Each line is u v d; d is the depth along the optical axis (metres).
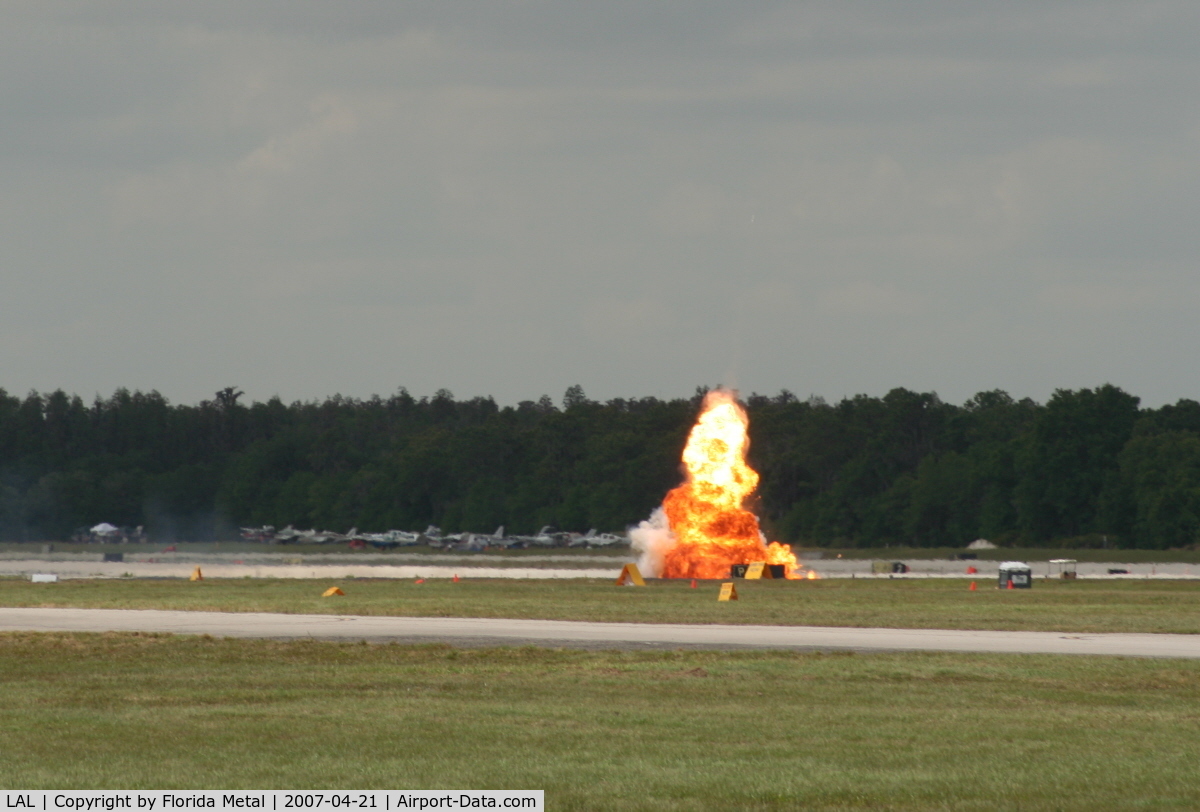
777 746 44.78
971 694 57.47
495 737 46.50
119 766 41.47
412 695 57.53
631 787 38.22
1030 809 35.62
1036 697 56.62
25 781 39.38
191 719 50.72
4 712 52.88
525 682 61.56
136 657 72.44
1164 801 36.53
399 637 83.56
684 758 42.62
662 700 55.75
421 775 40.03
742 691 58.34
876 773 40.22
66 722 50.00
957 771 40.56
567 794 37.38
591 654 72.62
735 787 38.19
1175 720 50.53
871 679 62.22
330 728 48.44
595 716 51.19
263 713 52.22
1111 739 46.19
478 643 79.75
